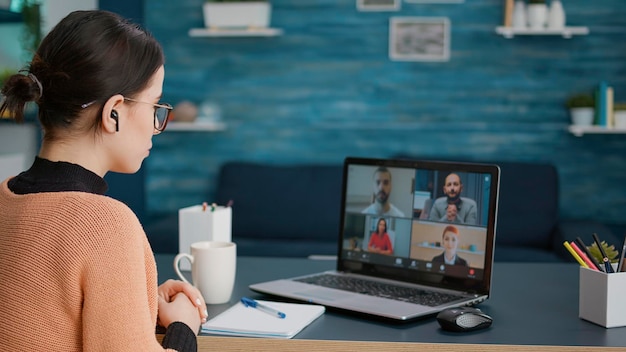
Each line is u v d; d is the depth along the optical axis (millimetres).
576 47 4305
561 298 1714
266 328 1418
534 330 1445
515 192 4078
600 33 4293
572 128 4113
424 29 4340
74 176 1165
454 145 4387
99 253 1073
